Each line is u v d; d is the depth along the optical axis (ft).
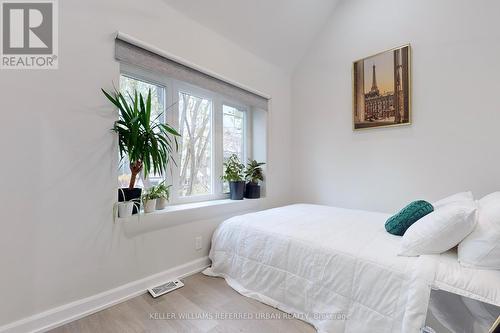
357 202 9.14
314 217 7.15
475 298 3.30
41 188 4.57
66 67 4.84
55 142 4.72
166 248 6.56
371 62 8.67
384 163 8.46
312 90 10.48
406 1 7.93
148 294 5.95
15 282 4.32
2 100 4.20
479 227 3.86
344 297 4.43
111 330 4.68
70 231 4.91
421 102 7.63
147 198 6.32
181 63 6.76
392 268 4.04
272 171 10.32
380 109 8.46
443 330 3.34
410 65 7.80
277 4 8.25
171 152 7.26
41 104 4.57
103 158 5.35
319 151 10.27
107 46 5.38
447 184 7.23
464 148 6.95
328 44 9.91
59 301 4.78
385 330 3.86
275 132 10.46
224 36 8.13
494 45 6.50
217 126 9.03
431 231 4.16
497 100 6.48
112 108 5.48
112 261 5.52
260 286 5.75
